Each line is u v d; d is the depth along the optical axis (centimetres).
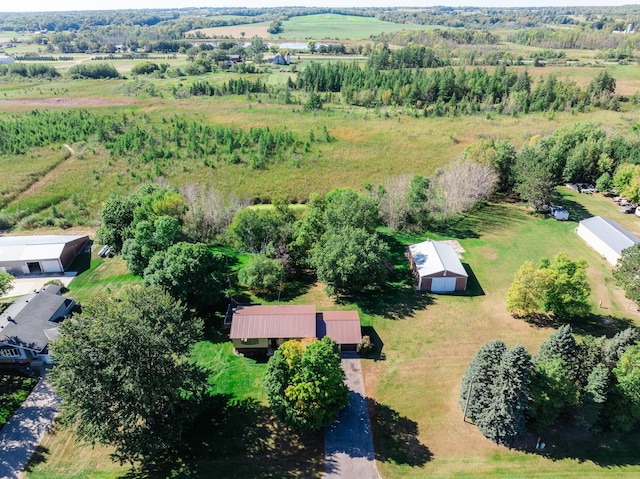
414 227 7362
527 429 3819
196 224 6944
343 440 3759
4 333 4497
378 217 6588
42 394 4197
